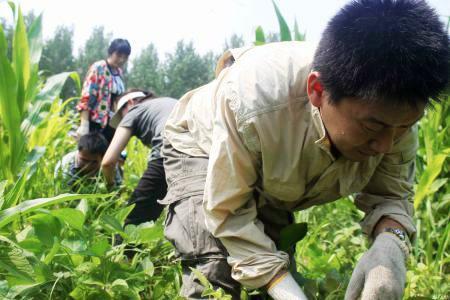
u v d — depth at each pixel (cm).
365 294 134
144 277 182
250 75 147
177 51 4566
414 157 168
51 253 165
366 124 121
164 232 180
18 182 204
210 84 194
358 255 250
